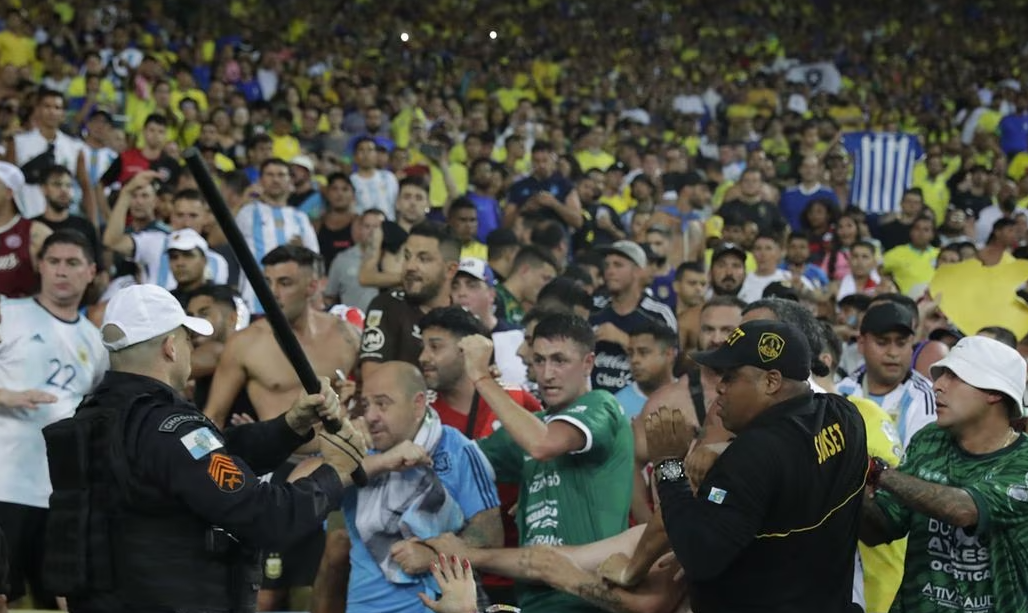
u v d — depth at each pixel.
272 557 10.80
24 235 13.54
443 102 32.06
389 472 8.67
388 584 8.66
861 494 6.82
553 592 8.53
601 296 16.33
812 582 6.54
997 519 7.29
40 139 21.19
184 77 29.34
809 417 6.61
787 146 33.69
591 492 8.55
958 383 7.56
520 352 12.14
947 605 7.54
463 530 8.78
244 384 11.40
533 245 15.16
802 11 43.94
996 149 33.78
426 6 39.28
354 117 30.33
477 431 10.04
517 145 27.47
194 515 6.54
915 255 22.67
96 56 27.55
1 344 10.48
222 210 6.44
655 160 27.59
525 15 40.56
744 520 6.32
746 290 18.58
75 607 6.64
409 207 18.69
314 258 11.69
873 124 38.91
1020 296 12.75
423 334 10.09
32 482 10.37
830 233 23.25
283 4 37.16
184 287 13.58
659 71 39.62
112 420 6.54
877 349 10.30
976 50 44.03
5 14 30.77
